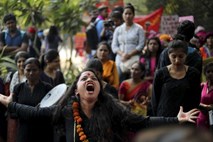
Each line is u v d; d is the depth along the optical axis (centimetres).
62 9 1438
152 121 558
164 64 803
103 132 542
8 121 761
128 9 1159
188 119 561
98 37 1423
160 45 1112
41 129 704
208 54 1164
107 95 566
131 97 984
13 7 1256
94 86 554
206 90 823
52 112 579
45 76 902
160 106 711
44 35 1595
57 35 1522
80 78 561
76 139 541
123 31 1169
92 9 1588
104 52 1031
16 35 1239
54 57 963
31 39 1448
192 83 702
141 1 1413
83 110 557
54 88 738
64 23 1485
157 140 167
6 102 616
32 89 768
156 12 1337
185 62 780
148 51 1116
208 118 778
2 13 1258
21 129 708
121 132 564
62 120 566
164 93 707
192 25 820
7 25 1227
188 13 1281
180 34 820
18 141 711
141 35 1158
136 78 989
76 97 562
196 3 1262
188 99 704
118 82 1041
